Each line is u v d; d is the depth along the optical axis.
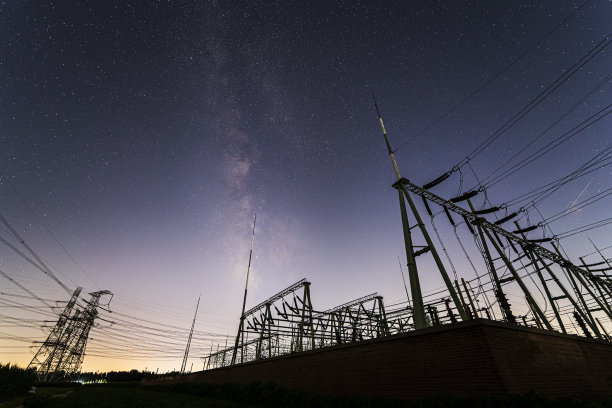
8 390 16.50
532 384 8.07
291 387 14.02
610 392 11.19
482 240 18.94
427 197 16.69
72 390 29.81
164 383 33.69
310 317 19.83
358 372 10.81
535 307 15.66
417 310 12.07
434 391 8.35
